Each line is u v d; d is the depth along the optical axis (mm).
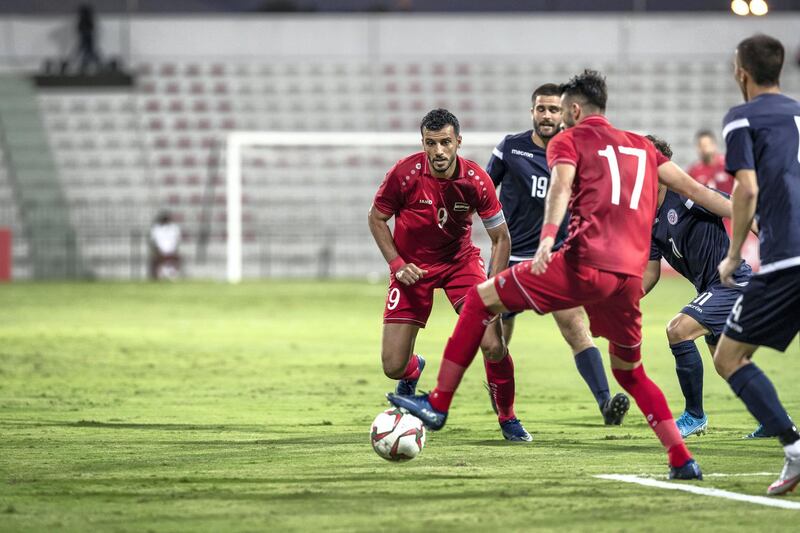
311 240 110188
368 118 119188
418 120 119562
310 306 71500
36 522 15523
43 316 63656
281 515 15953
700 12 126438
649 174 18547
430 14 123062
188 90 119188
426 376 37562
